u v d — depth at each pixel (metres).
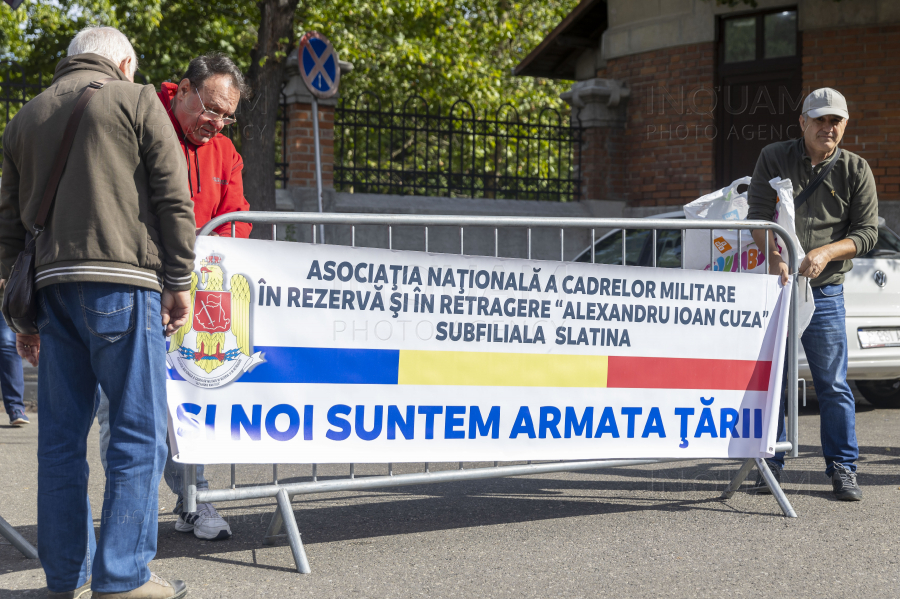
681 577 3.13
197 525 3.62
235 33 19.97
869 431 6.23
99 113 2.65
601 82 12.77
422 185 12.34
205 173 3.65
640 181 12.78
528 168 12.96
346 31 16.56
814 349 4.36
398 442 3.46
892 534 3.68
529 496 4.39
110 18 17.30
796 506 4.14
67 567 2.80
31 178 2.72
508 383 3.62
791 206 4.13
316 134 10.05
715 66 12.09
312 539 3.63
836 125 4.28
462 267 3.54
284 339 3.29
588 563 3.29
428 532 3.73
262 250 3.26
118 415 2.74
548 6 22.72
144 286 2.72
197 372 3.18
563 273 3.70
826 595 2.96
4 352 6.36
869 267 6.52
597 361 3.76
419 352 3.48
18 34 17.67
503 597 2.93
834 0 11.05
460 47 19.34
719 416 3.98
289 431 3.30
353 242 3.39
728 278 3.97
